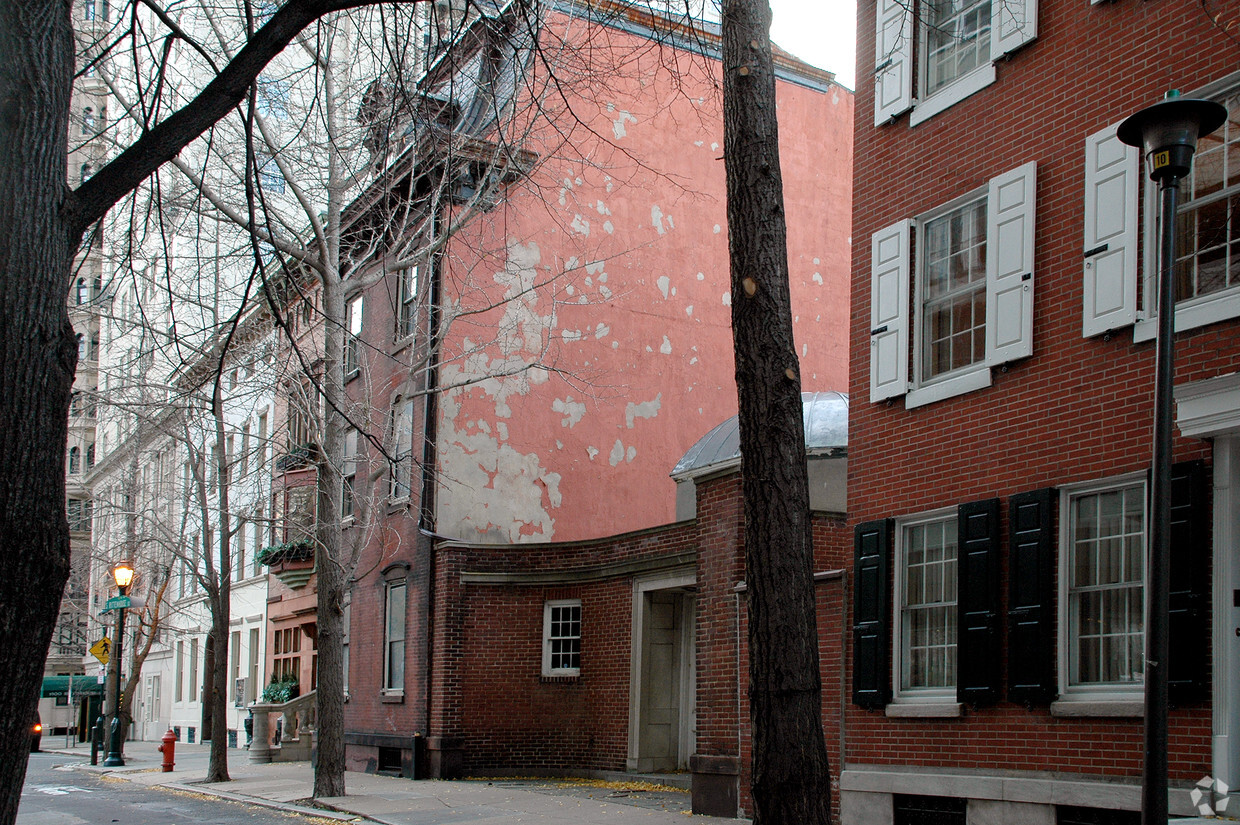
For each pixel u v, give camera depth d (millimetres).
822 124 28047
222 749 23234
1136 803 9391
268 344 19078
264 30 6312
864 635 12828
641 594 20328
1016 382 11344
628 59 21547
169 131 5984
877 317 13211
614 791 18531
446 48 10133
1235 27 9648
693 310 25766
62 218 5414
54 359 5211
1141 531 9992
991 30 12125
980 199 12258
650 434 24922
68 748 47844
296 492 28953
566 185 24516
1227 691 8820
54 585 5082
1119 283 10266
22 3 5316
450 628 22078
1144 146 7016
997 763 11000
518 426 23797
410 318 24719
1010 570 11016
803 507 8391
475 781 21141
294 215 23266
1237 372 9000
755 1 9133
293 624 32500
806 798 7891
